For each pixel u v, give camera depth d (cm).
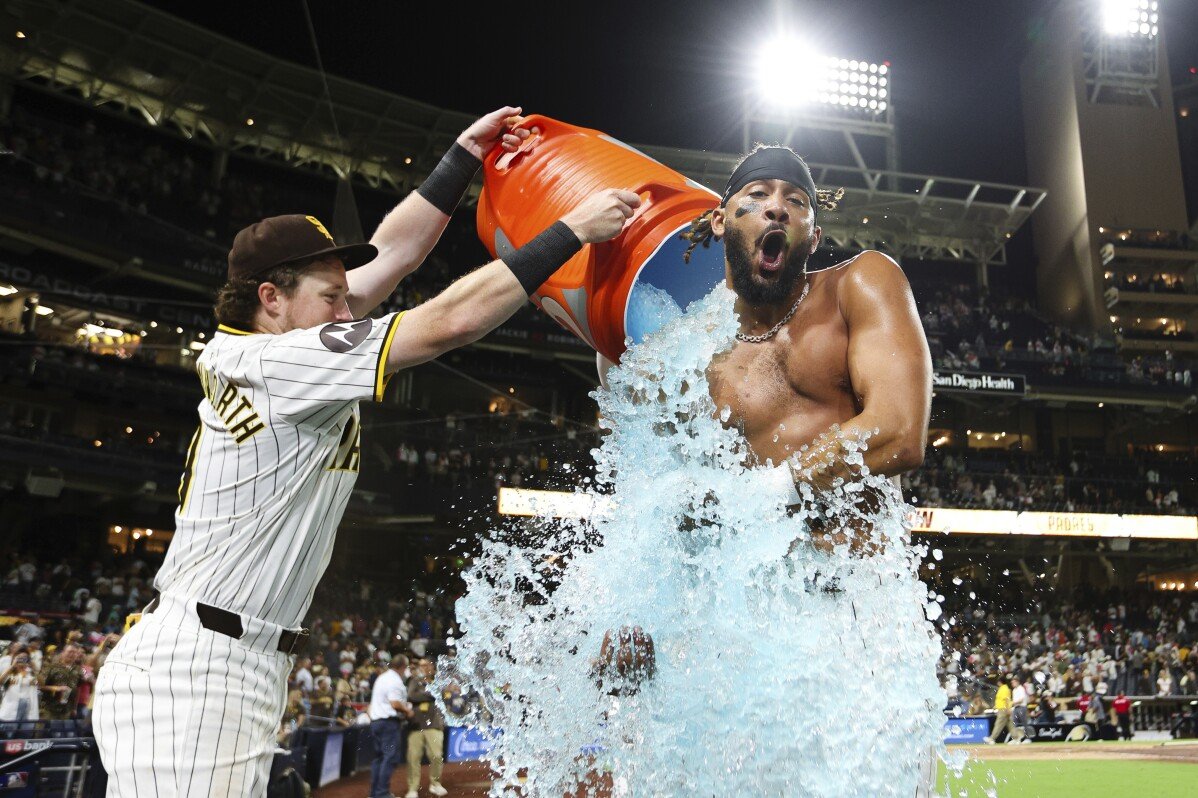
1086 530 2588
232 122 2561
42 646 1246
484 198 287
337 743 1019
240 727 178
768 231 200
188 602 181
